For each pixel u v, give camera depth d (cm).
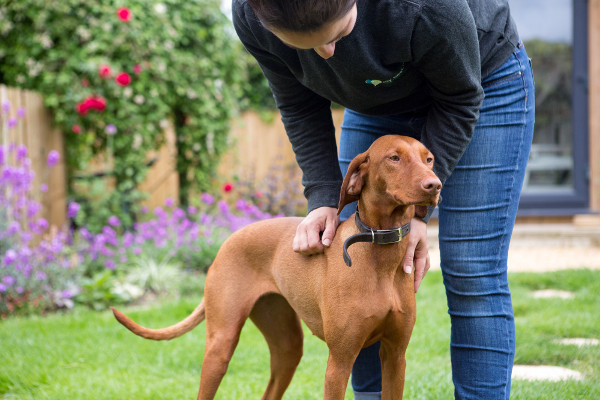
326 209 245
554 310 484
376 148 221
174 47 781
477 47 212
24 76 733
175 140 845
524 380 333
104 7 721
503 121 242
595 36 869
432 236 856
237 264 268
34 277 536
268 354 408
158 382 357
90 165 812
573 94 880
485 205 243
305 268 244
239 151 1053
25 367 370
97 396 333
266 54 233
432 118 234
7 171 545
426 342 425
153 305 545
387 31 203
